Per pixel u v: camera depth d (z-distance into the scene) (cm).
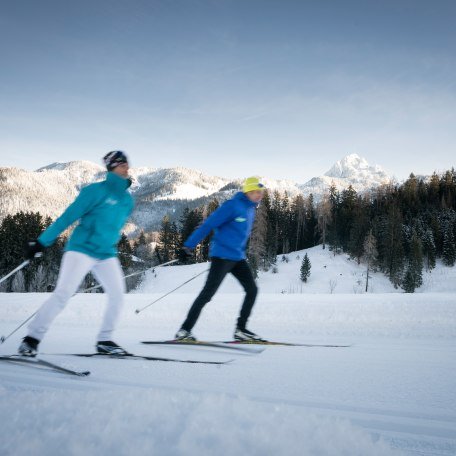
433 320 481
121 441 74
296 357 313
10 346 376
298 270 5659
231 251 393
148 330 504
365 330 469
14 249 4125
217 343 371
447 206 7288
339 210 7206
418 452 130
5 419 86
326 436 82
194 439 75
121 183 327
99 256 327
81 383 225
